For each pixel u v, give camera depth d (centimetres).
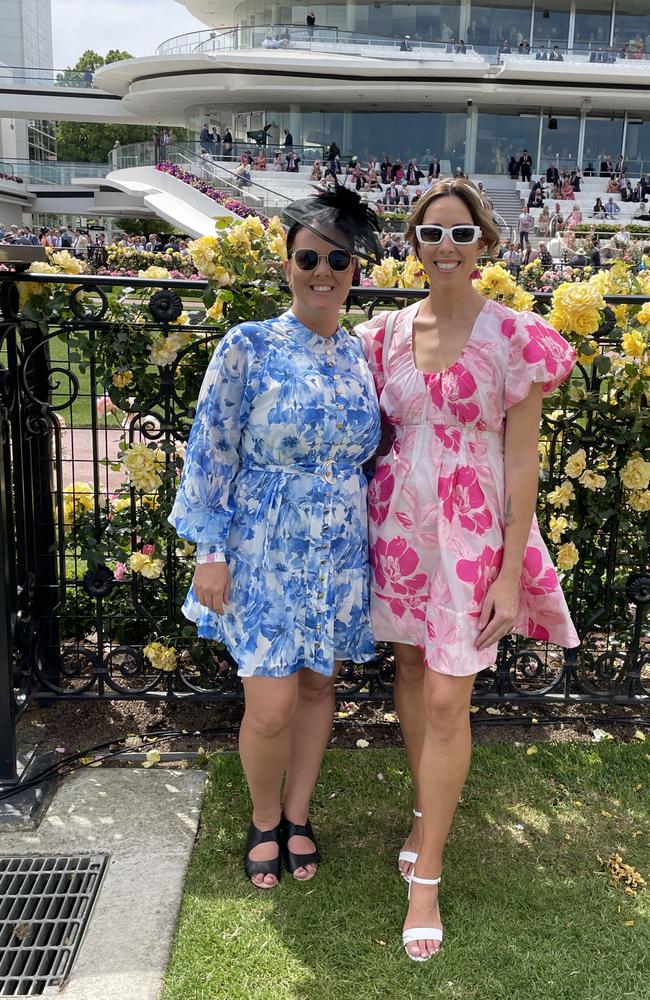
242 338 218
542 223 2845
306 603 228
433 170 3250
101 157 5991
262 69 3406
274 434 220
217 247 295
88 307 311
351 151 3694
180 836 264
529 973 216
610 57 3581
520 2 3747
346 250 213
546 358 213
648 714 344
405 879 249
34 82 4259
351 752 311
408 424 229
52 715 332
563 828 273
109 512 355
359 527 235
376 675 339
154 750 309
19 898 239
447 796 225
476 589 218
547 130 3631
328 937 226
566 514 339
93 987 208
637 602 335
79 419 720
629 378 311
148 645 338
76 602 376
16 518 310
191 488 223
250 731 235
